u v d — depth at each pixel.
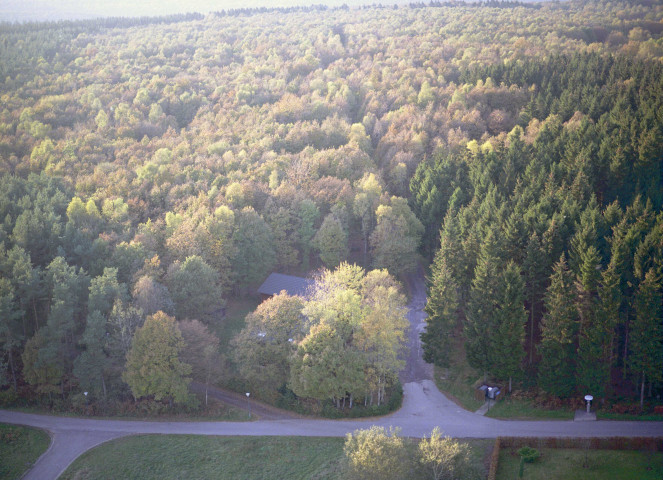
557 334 76.38
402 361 82.38
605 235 92.12
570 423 71.69
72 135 159.75
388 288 91.94
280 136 168.62
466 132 159.75
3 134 158.25
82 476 70.75
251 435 76.19
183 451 73.75
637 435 67.50
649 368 71.88
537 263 86.12
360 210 125.00
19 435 78.81
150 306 91.25
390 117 181.62
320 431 75.94
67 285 90.44
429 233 125.25
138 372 80.81
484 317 82.38
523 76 191.12
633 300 76.31
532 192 107.75
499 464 64.81
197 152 155.75
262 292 113.62
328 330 80.06
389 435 70.25
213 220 115.19
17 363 93.44
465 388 83.94
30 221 108.25
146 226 115.50
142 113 181.88
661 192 110.00
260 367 84.00
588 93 159.38
